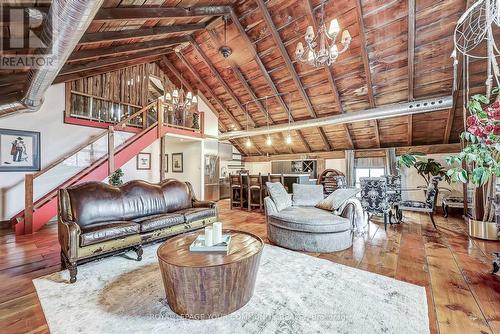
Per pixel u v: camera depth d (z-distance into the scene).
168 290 1.86
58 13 1.91
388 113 5.42
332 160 8.38
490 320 1.75
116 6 2.86
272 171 9.95
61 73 4.16
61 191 2.87
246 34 4.93
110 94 6.07
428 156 6.50
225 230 2.65
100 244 2.59
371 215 4.98
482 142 1.26
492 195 3.60
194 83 7.41
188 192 4.29
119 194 3.38
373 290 2.15
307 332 1.61
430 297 2.05
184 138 7.18
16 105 3.66
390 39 4.32
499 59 3.92
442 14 3.78
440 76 4.68
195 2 3.73
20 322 1.73
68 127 5.35
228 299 1.81
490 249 3.24
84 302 1.98
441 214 5.70
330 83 5.46
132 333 1.61
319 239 3.12
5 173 4.57
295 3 4.19
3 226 4.48
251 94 6.62
